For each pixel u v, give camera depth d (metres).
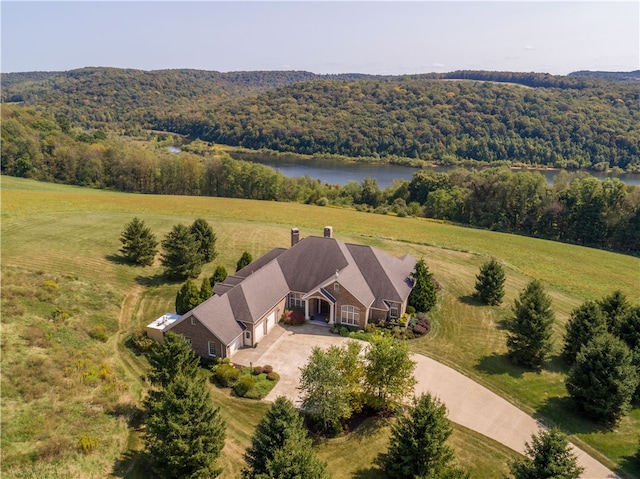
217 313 39.53
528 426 32.47
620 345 32.66
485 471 27.92
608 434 32.09
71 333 39.28
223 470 26.44
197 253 56.06
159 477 25.39
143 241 57.44
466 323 47.81
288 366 38.44
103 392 32.06
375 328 44.47
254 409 32.84
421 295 49.25
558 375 39.06
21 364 32.66
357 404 31.41
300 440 23.50
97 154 131.88
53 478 23.78
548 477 22.42
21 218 72.88
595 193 88.44
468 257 71.50
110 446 27.20
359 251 49.25
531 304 39.53
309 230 82.94
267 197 124.88
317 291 45.22
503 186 100.69
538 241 86.88
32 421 27.58
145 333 41.09
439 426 25.16
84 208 88.31
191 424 24.53
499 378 38.16
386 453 29.09
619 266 73.12
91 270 54.12
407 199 123.44
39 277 48.44
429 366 39.47
